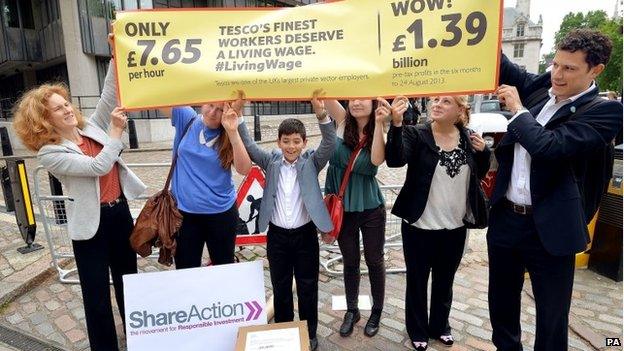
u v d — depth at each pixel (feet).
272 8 6.71
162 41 6.72
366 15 6.45
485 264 13.15
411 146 7.59
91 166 6.89
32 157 39.17
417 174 7.66
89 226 7.27
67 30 49.19
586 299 10.93
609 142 5.92
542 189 6.28
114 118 6.91
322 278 12.24
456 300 10.85
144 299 7.02
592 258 12.57
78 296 11.35
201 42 6.71
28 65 61.16
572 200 6.21
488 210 8.09
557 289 6.61
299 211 7.95
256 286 7.33
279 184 8.00
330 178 8.71
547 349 6.82
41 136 6.88
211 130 7.98
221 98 6.78
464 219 7.93
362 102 7.75
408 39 6.35
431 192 7.72
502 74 7.45
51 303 10.99
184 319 7.14
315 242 8.25
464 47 6.20
